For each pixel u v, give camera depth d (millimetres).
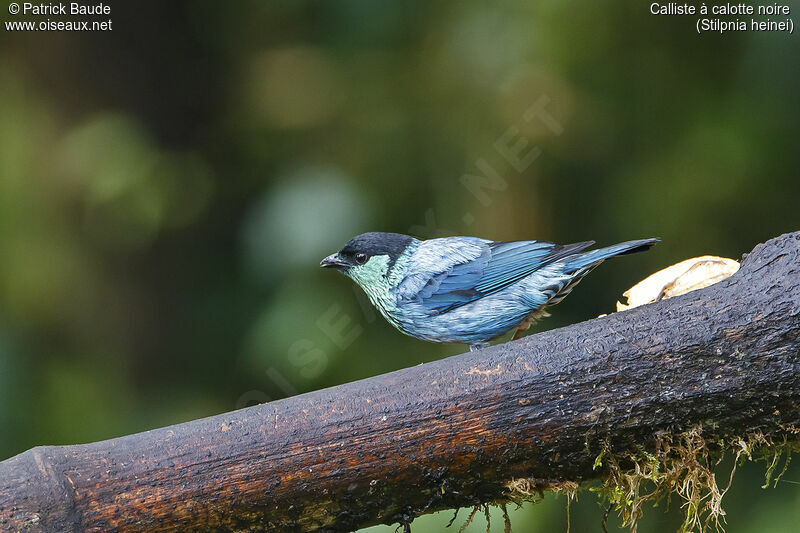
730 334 5363
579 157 11164
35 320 11297
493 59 10797
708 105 11008
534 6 10656
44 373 11094
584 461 5539
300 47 11594
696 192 11016
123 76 11625
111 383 11461
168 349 11773
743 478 10086
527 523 9047
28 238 11164
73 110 11500
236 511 5402
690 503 5586
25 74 11414
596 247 11383
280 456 5387
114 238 11469
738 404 5363
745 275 5617
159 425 11242
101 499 5238
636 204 11258
